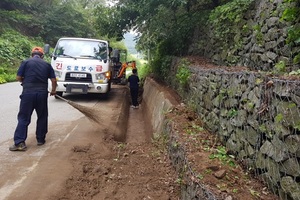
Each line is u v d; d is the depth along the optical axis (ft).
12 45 77.92
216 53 27.58
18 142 17.79
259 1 21.24
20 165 15.75
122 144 21.34
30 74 18.11
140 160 17.94
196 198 10.75
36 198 12.50
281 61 15.65
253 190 10.39
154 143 21.38
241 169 12.26
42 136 19.04
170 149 17.58
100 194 13.53
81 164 16.47
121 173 15.90
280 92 9.67
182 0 30.66
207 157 13.33
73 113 28.63
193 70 23.90
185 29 35.81
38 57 18.97
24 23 102.12
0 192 12.84
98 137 21.61
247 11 22.67
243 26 22.65
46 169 15.37
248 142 11.99
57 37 108.58
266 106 10.52
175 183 14.44
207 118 18.20
